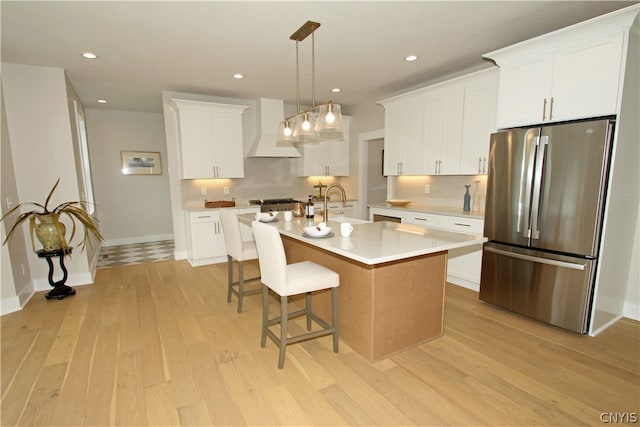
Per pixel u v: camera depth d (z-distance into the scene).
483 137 3.64
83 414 1.90
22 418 1.87
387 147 4.95
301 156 5.93
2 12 2.50
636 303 3.00
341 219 3.47
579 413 1.88
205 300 3.60
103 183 6.32
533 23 2.82
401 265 2.43
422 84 4.62
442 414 1.88
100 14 2.55
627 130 2.57
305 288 2.35
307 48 3.31
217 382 2.18
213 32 2.90
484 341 2.66
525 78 2.94
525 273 3.00
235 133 5.14
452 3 2.48
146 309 3.37
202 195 5.40
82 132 5.29
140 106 5.95
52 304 3.50
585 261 2.61
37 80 3.71
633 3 2.48
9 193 3.47
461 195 4.32
